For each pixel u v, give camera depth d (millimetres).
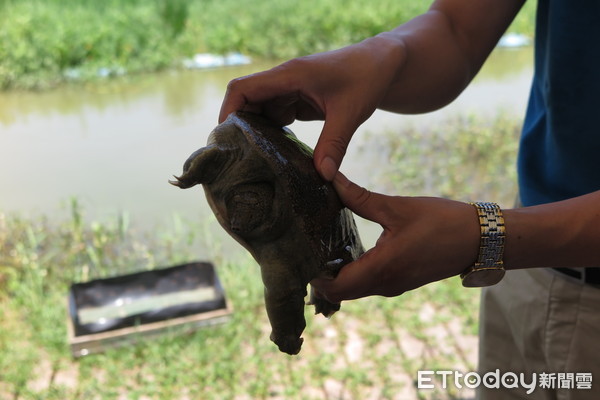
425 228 1060
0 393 2832
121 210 4383
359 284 1082
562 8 1340
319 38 7855
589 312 1428
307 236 1071
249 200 1062
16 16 7547
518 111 5852
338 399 2783
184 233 4102
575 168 1397
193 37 7734
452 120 5676
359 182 4668
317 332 3189
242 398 2814
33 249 3818
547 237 1074
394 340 3139
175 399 2818
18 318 3326
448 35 1449
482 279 1118
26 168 4969
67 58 7043
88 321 3086
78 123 5852
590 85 1327
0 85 6625
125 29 7578
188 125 5758
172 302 3205
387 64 1236
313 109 1243
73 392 2844
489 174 4762
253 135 1086
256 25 7926
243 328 3182
